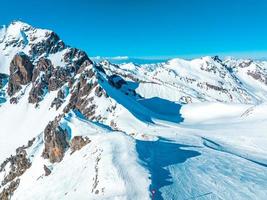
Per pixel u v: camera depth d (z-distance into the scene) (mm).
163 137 106750
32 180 92125
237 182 58125
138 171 57656
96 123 109562
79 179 67250
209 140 114125
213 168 65562
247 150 105750
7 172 113000
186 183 56094
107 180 57406
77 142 89688
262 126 134375
